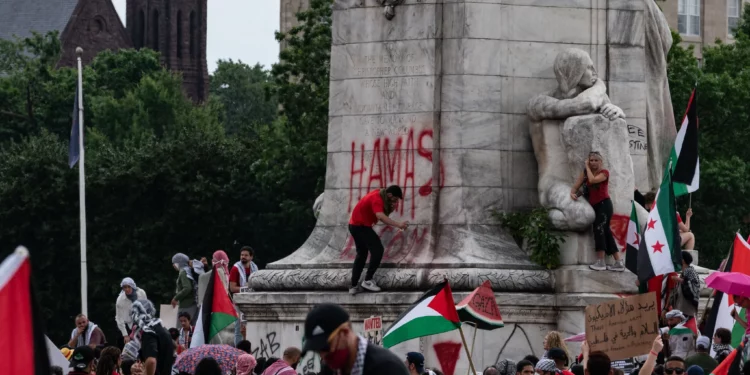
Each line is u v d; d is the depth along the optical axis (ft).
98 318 269.23
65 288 271.90
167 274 267.18
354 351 53.16
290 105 241.96
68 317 271.28
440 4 108.47
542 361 80.48
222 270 121.19
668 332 95.20
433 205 108.06
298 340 108.58
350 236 110.52
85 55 598.75
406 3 109.40
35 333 52.90
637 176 111.96
